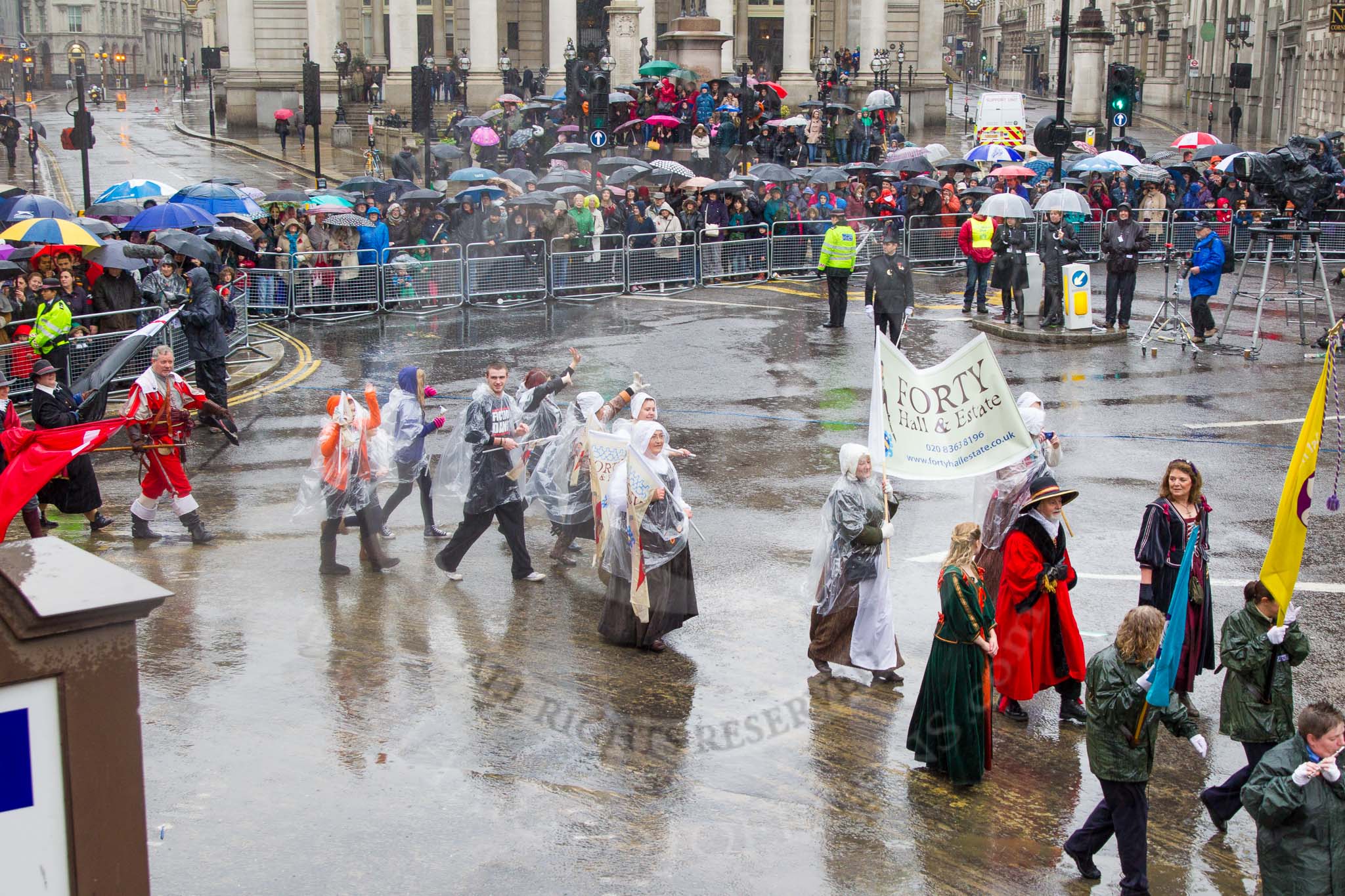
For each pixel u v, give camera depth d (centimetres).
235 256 2241
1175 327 2167
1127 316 2125
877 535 886
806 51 5644
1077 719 879
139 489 1362
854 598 892
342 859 671
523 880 654
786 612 1034
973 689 767
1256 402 1716
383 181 2798
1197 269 2048
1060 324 2138
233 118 6150
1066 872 691
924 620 1020
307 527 1241
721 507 1302
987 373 887
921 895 657
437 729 820
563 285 2539
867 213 2848
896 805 749
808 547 1185
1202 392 1772
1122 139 3519
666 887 652
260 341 2148
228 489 1362
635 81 4150
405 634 980
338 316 2348
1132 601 1058
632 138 3678
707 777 767
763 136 3856
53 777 329
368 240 2366
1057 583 864
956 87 10725
